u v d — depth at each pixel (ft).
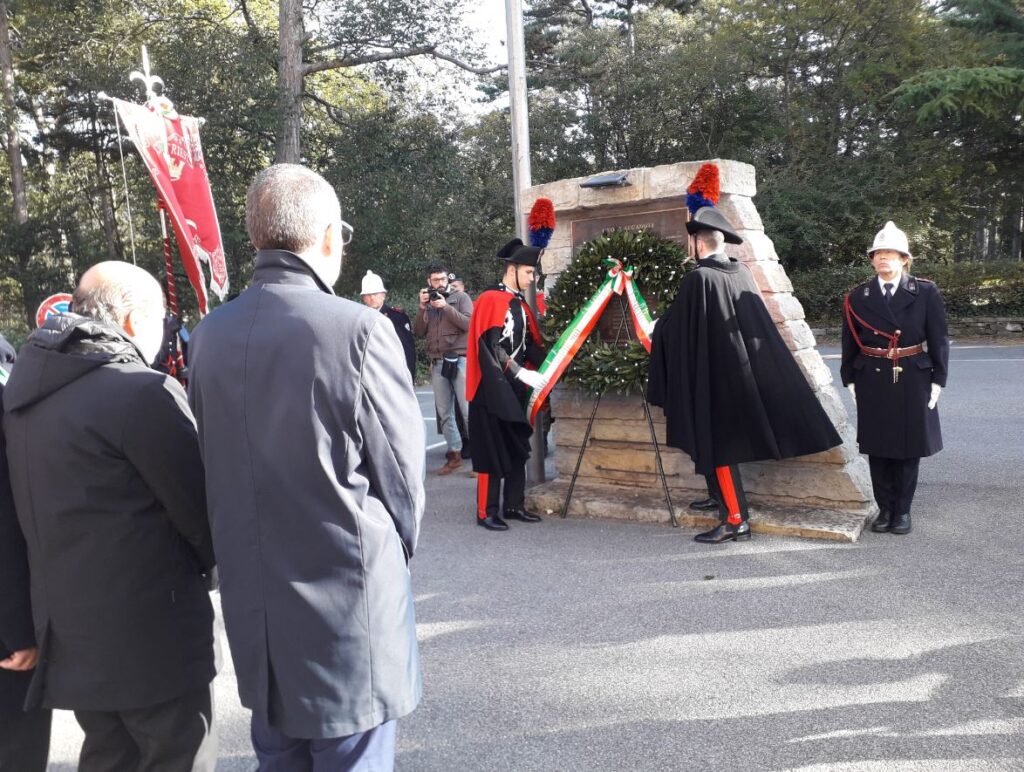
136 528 7.20
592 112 75.97
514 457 19.24
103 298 7.92
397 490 6.84
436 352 25.03
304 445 6.48
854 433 19.20
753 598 14.29
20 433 7.27
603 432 20.59
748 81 76.07
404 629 6.93
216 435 6.77
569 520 19.47
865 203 68.49
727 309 16.47
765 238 18.97
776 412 16.44
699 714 10.77
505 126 76.38
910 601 13.88
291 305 6.73
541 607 14.43
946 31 71.97
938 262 75.82
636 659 12.33
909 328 16.80
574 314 19.69
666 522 18.61
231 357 6.73
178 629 7.42
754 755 9.81
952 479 21.20
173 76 57.82
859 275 65.72
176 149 16.92
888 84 73.15
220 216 60.34
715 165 17.22
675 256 18.63
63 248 70.64
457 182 66.54
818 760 9.64
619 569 16.01
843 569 15.39
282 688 6.57
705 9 80.69
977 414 29.63
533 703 11.27
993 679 11.27
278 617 6.54
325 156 67.56
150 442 7.11
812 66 74.69
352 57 63.36
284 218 6.98
